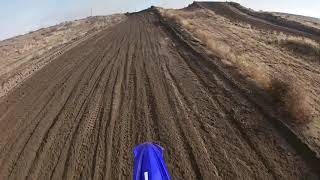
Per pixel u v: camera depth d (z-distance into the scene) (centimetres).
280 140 1055
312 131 1084
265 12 7538
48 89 1819
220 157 994
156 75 1836
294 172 904
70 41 3700
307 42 2942
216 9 8138
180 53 2334
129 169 978
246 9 7994
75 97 1625
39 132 1291
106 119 1323
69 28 6091
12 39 6681
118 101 1500
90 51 2770
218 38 3447
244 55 2434
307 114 1155
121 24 5331
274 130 1113
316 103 1441
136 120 1284
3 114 1542
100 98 1563
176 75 1806
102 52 2659
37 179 982
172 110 1348
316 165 919
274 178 887
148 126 1223
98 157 1057
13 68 2605
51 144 1180
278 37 3606
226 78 1655
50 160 1078
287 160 955
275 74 1970
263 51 2762
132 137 1156
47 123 1363
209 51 2266
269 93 1388
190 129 1176
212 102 1394
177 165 972
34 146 1185
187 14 6681
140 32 3803
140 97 1522
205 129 1169
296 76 1961
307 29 5047
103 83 1789
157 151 723
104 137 1179
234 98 1404
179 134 1146
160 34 3419
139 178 671
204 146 1060
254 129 1133
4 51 3878
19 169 1050
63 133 1252
